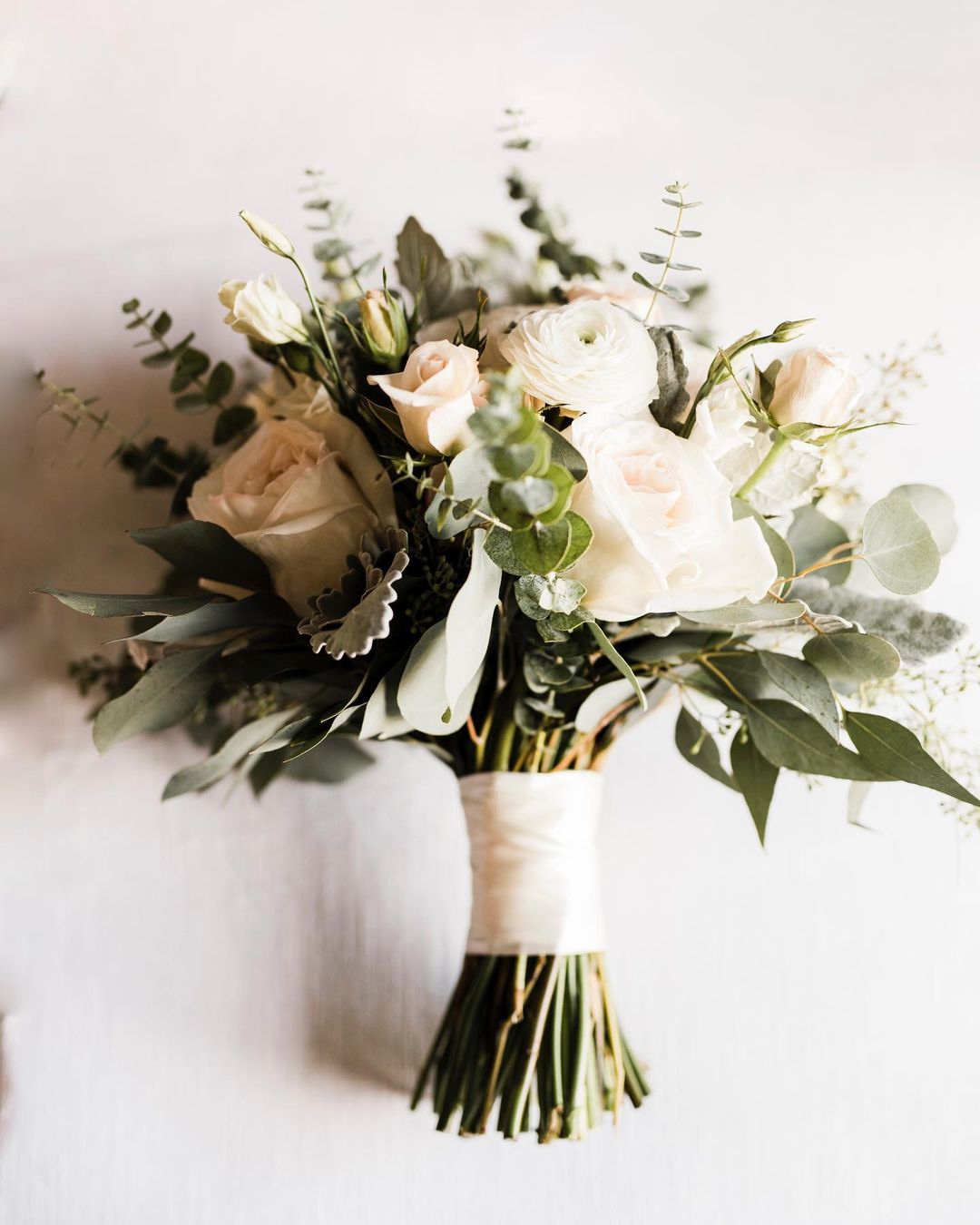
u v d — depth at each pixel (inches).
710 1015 35.1
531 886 31.1
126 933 35.8
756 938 35.5
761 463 29.9
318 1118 34.9
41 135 38.7
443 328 31.5
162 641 30.2
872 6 38.7
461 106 38.6
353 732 33.4
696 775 36.1
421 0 39.1
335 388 31.0
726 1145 34.6
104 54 38.9
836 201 38.1
